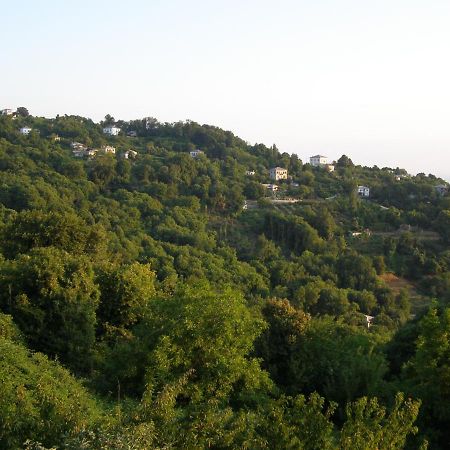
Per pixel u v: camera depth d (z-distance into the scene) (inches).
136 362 608.7
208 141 5236.2
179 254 2191.2
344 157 5310.0
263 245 2657.5
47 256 818.2
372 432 346.9
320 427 355.9
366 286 2361.0
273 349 812.0
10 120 4606.3
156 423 311.4
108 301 875.4
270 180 4293.8
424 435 546.0
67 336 732.0
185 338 590.6
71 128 4741.6
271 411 361.1
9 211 2159.2
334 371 757.9
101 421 306.2
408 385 657.0
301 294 1988.2
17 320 730.2
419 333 885.2
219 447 326.0
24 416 326.0
